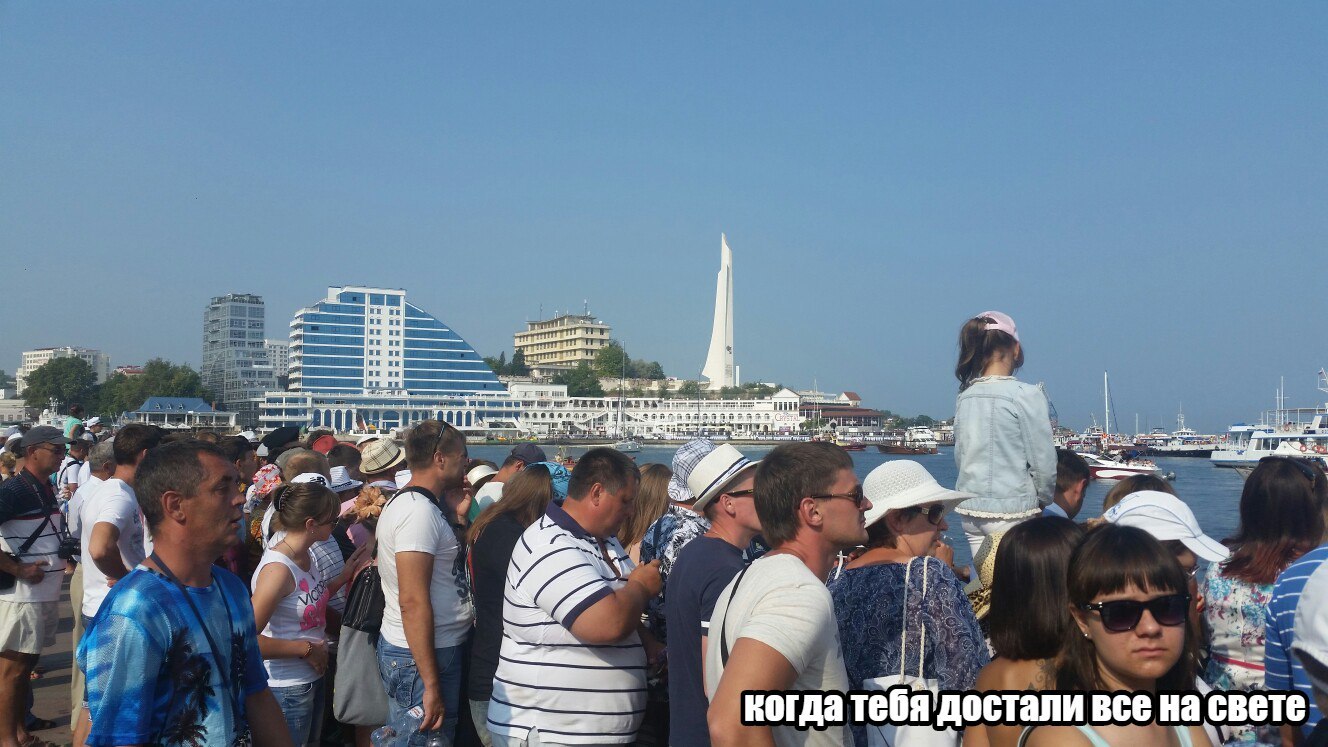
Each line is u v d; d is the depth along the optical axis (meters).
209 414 179.00
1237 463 97.12
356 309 177.88
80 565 7.75
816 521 3.74
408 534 6.02
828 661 3.44
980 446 5.34
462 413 181.25
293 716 6.14
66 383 191.75
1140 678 3.18
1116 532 3.15
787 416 195.00
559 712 4.93
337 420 170.62
